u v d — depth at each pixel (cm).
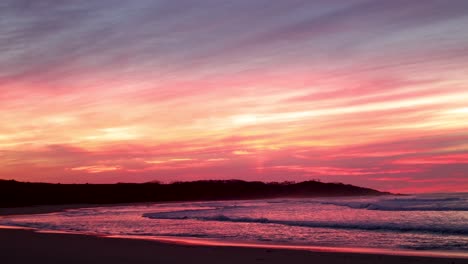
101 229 2392
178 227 2438
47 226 2733
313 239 1769
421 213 3050
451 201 4366
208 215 3381
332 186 15125
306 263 1123
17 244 1548
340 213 3381
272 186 15125
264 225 2448
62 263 1106
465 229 1923
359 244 1577
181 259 1172
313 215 3216
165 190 12888
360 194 14762
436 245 1517
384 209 3703
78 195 10512
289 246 1520
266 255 1246
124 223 2834
